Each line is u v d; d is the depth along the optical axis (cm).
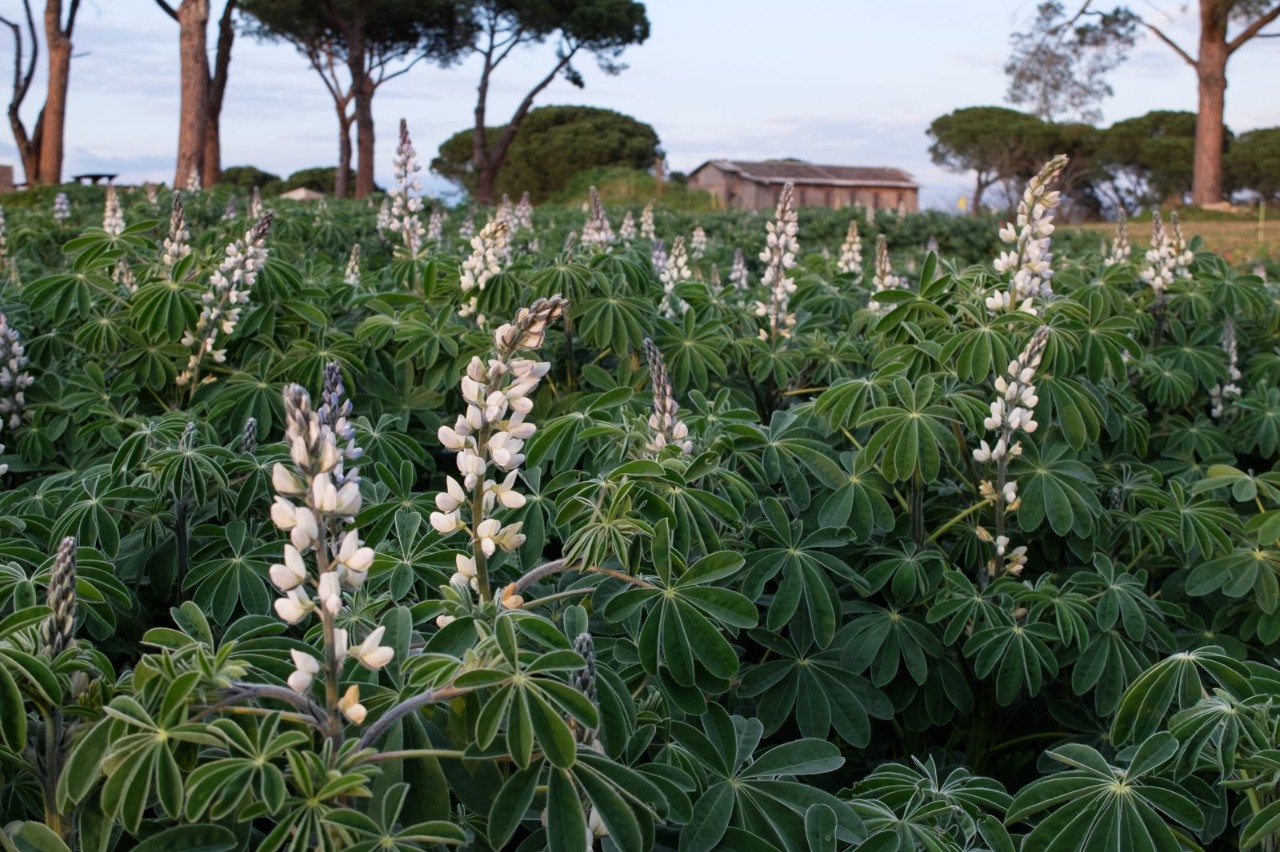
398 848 187
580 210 2228
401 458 425
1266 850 268
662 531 265
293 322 521
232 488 375
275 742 188
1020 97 4372
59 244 1114
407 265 624
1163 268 621
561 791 194
